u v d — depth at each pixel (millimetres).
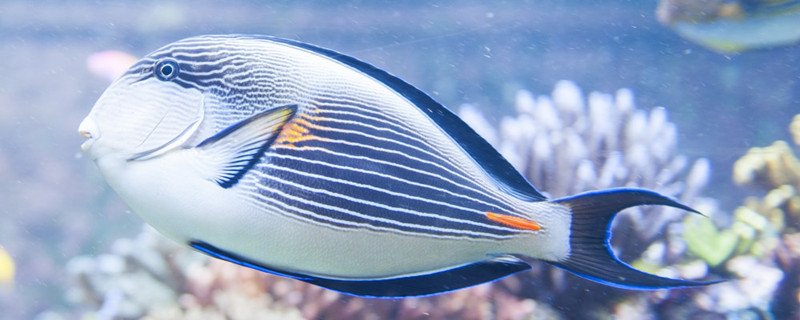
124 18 16375
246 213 1279
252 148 1276
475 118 4465
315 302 3291
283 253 1340
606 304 3340
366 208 1338
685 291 3412
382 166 1350
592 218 1413
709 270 3746
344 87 1366
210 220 1274
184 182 1259
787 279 3650
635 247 3637
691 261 3729
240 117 1325
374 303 3270
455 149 1417
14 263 7805
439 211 1380
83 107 11867
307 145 1316
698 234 3854
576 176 3842
